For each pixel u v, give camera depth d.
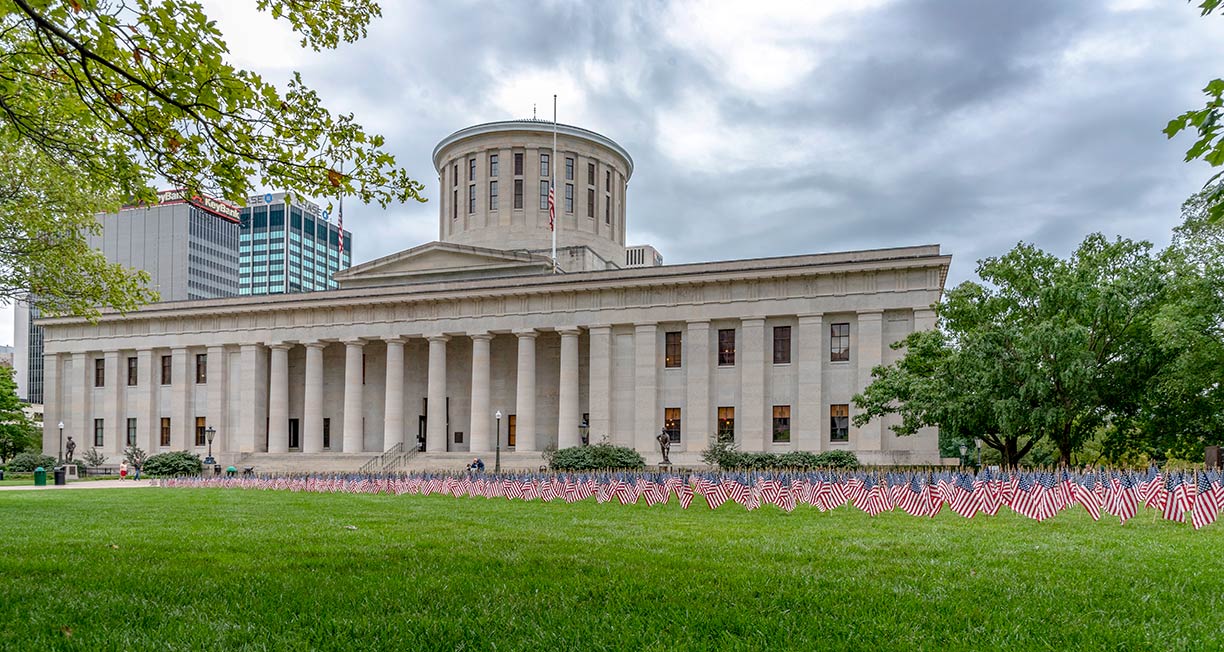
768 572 12.09
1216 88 9.11
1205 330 38.44
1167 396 42.28
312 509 26.34
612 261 82.56
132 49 11.71
